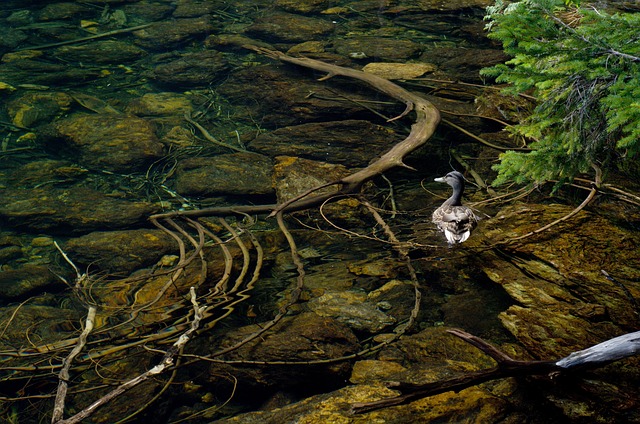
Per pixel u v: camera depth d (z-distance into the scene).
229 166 8.02
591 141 5.07
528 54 4.86
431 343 5.01
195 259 6.31
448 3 13.61
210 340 5.27
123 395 4.83
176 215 7.05
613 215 6.12
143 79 10.66
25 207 7.33
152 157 8.35
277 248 6.51
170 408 4.83
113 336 5.31
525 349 4.71
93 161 8.30
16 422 4.66
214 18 13.20
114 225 7.08
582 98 5.00
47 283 6.14
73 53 11.53
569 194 6.73
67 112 9.55
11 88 10.16
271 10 13.57
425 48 11.45
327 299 5.70
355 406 4.12
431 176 7.69
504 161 5.38
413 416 4.16
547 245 5.69
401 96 9.06
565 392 4.12
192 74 10.61
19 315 5.63
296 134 8.67
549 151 5.21
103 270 6.36
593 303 4.99
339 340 5.15
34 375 4.78
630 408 3.97
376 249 6.38
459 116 8.87
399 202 7.12
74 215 7.19
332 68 10.12
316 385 4.87
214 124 9.23
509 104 8.90
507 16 5.00
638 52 4.48
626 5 10.68
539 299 5.15
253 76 10.39
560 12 7.97
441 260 6.01
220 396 4.93
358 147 8.37
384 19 13.00
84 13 13.34
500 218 6.27
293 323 5.34
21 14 13.13
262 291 5.86
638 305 4.89
